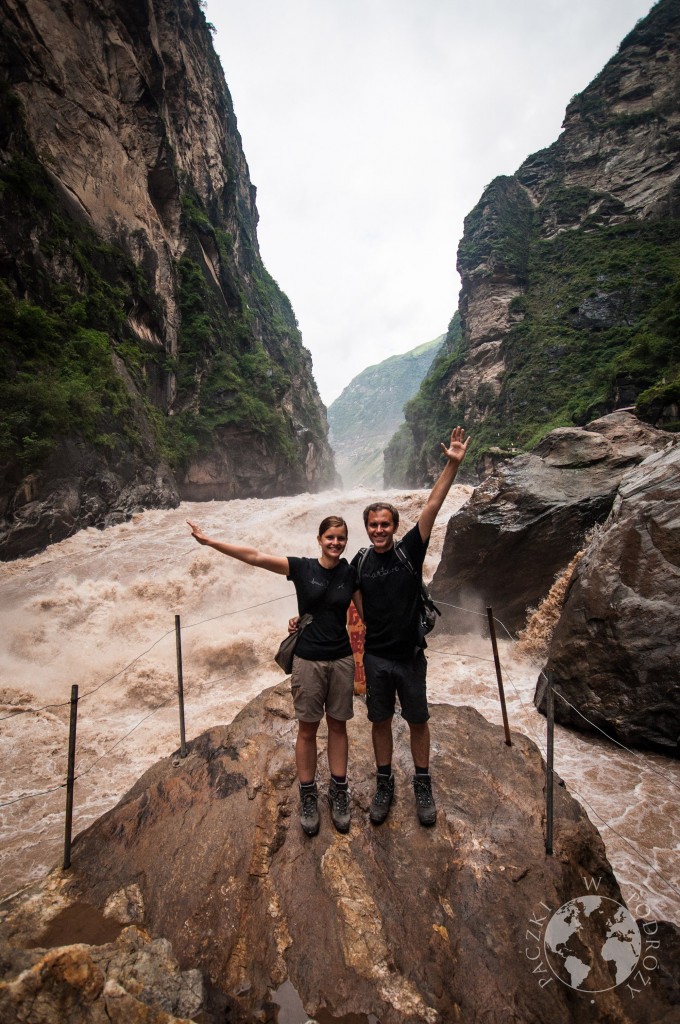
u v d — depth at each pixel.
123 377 23.50
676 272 51.22
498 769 3.52
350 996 2.13
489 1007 2.14
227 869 2.70
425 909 2.49
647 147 63.19
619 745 6.33
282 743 3.68
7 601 12.72
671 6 66.69
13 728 7.60
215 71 49.84
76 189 26.00
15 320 18.30
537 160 73.31
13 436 16.22
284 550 17.58
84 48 27.59
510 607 10.84
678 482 7.04
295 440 48.91
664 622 6.25
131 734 7.46
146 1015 1.97
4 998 1.90
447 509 20.33
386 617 2.87
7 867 4.70
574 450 11.24
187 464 30.80
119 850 2.91
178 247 35.38
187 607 12.90
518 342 59.59
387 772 2.99
